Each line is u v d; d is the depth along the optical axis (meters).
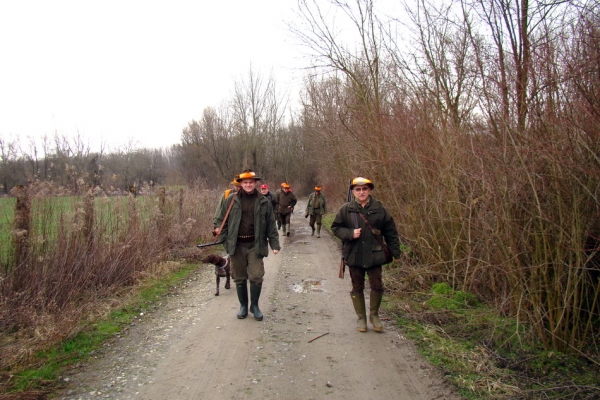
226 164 34.34
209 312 5.64
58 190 6.10
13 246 5.15
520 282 4.23
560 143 3.79
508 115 4.36
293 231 15.67
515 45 4.46
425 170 7.08
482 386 3.52
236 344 4.49
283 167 40.50
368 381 3.64
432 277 6.78
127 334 4.82
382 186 9.00
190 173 33.38
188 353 4.25
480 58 4.84
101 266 6.41
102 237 6.72
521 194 4.18
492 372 3.77
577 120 3.63
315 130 16.05
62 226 5.81
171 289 6.92
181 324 5.16
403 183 7.92
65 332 4.50
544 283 4.13
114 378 3.70
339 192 20.05
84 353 4.23
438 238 6.90
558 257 3.87
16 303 4.82
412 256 8.02
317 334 4.79
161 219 9.20
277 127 38.44
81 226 5.89
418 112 7.30
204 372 3.81
